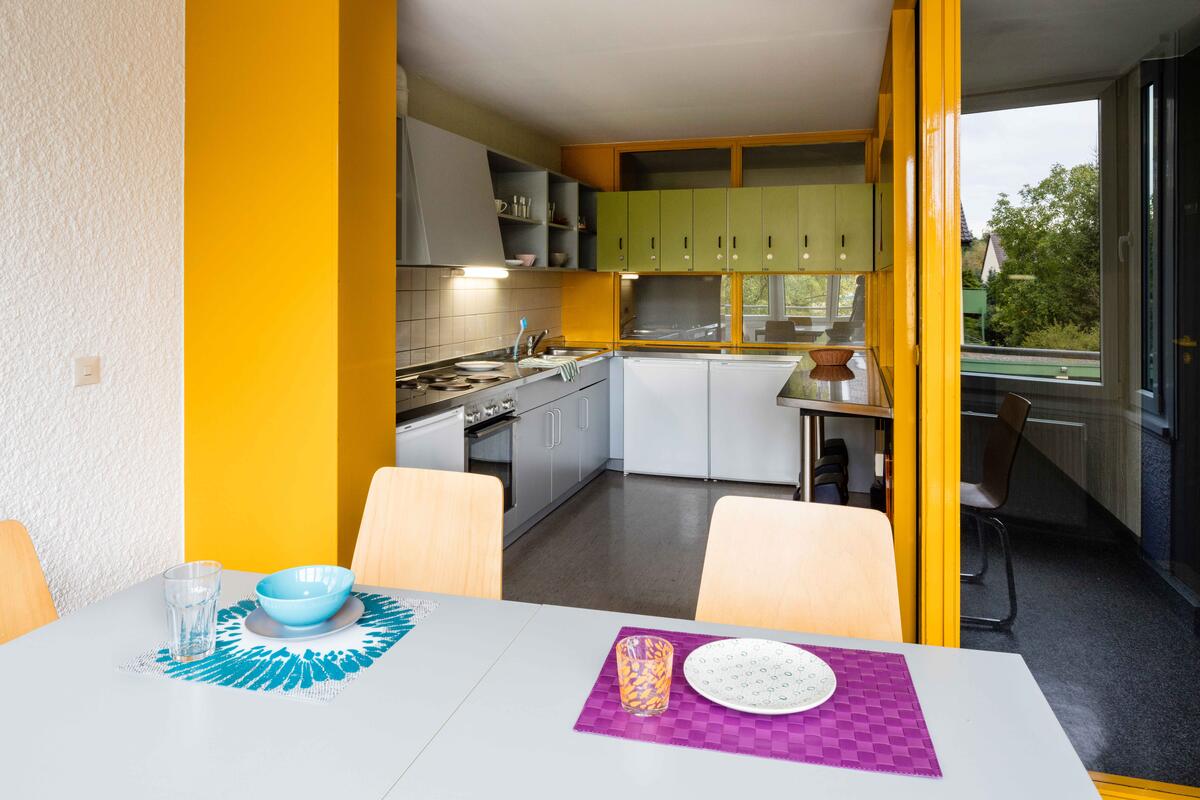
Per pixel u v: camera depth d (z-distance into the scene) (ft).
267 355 8.49
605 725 3.55
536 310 19.26
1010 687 3.96
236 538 8.79
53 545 7.47
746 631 4.62
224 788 3.07
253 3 8.30
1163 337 6.97
